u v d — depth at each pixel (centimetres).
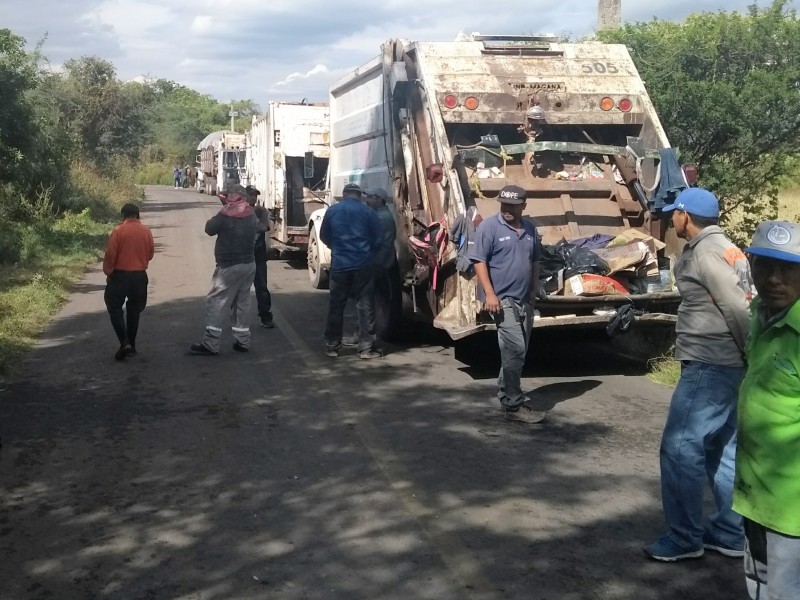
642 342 970
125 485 562
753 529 325
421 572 445
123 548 471
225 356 941
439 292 882
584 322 808
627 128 967
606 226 905
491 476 583
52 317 1159
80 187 2727
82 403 749
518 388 705
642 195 902
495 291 695
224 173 3497
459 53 934
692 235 448
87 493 548
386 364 917
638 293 841
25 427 680
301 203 1712
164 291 1380
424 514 518
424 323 1004
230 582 432
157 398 768
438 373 879
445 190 853
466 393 801
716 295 430
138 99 3744
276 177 1744
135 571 444
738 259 432
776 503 307
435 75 912
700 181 1124
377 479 576
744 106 1095
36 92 2992
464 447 643
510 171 912
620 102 941
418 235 905
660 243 850
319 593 422
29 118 2103
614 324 786
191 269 1653
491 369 900
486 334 1000
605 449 641
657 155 902
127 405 744
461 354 973
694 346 449
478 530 497
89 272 1630
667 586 433
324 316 1196
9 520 507
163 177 7238
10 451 624
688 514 455
